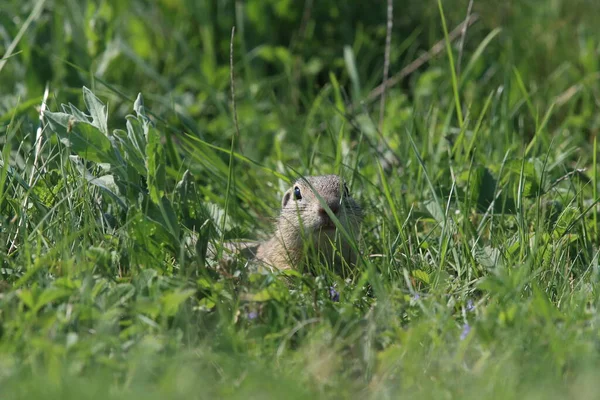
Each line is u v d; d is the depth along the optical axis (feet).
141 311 23.21
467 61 50.60
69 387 18.60
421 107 46.39
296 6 53.72
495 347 22.09
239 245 33.63
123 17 51.52
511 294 24.67
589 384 19.21
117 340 21.61
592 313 23.84
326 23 53.98
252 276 25.91
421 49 54.75
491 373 20.66
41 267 25.20
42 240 27.07
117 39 48.19
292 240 33.73
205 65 50.19
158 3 52.54
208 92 49.29
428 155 39.42
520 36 52.37
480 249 29.78
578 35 52.13
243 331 23.85
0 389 18.81
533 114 41.09
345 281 27.76
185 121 39.11
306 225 32.83
